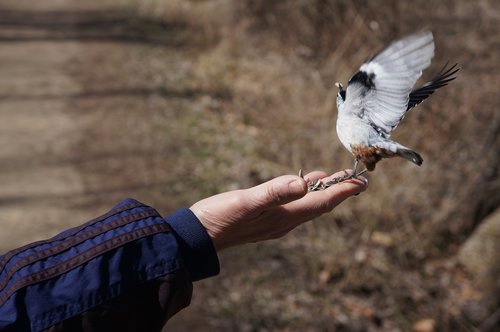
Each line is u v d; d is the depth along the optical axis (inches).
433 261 233.8
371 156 66.1
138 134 298.0
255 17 393.7
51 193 242.4
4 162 265.1
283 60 351.3
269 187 62.6
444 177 250.5
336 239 228.4
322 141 251.8
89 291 52.9
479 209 245.9
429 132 259.8
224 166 269.3
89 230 56.7
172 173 263.0
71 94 347.3
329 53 333.1
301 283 206.8
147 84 361.1
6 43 436.5
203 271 61.6
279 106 296.2
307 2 353.1
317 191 68.4
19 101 333.4
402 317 204.5
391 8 308.5
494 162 250.7
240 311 190.1
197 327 180.7
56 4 548.1
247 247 220.2
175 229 61.0
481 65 282.8
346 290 210.2
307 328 189.8
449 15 301.4
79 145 285.0
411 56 62.7
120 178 256.5
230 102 329.7
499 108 257.6
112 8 523.5
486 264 228.1
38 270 53.2
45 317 51.6
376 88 65.6
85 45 435.2
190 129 302.0
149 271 55.2
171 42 431.2
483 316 214.1
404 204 240.2
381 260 225.1
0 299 52.2
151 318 55.0
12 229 216.1
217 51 394.9
